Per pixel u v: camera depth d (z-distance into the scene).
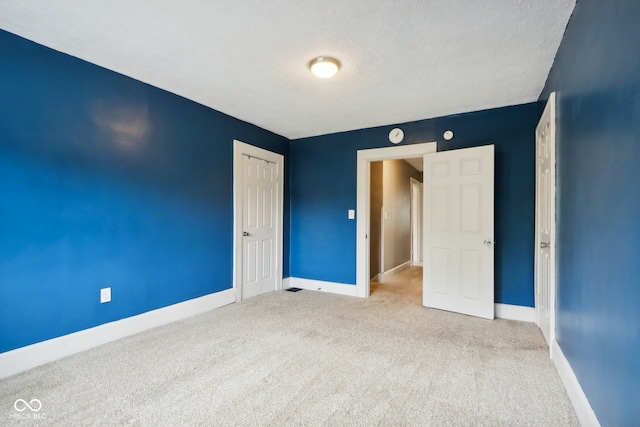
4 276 2.03
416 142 3.80
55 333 2.26
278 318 3.20
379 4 1.74
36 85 2.16
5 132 2.03
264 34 2.04
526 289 3.19
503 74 2.57
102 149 2.52
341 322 3.09
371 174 4.88
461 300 3.37
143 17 1.87
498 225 3.34
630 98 1.11
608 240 1.31
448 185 3.48
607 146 1.32
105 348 2.44
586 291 1.57
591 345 1.49
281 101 3.23
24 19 1.89
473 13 1.81
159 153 2.95
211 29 1.99
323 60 2.35
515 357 2.32
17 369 2.07
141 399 1.78
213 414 1.66
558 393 1.86
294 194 4.73
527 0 1.69
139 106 2.78
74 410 1.68
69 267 2.33
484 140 3.41
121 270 2.66
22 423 1.57
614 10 1.25
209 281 3.48
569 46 1.87
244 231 3.92
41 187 2.19
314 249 4.54
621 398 1.18
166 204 3.02
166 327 2.91
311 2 1.73
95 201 2.48
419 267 6.61
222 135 3.61
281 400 1.79
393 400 1.79
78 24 1.95
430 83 2.76
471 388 1.91
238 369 2.13
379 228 5.12
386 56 2.31
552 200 2.24
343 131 4.32
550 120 2.32
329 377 2.04
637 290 1.06
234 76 2.66
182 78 2.71
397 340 2.64
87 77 2.43
